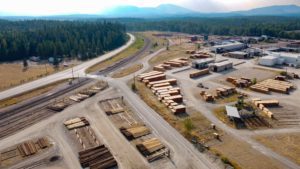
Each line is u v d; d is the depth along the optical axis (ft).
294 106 186.09
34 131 151.33
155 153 126.62
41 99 205.67
